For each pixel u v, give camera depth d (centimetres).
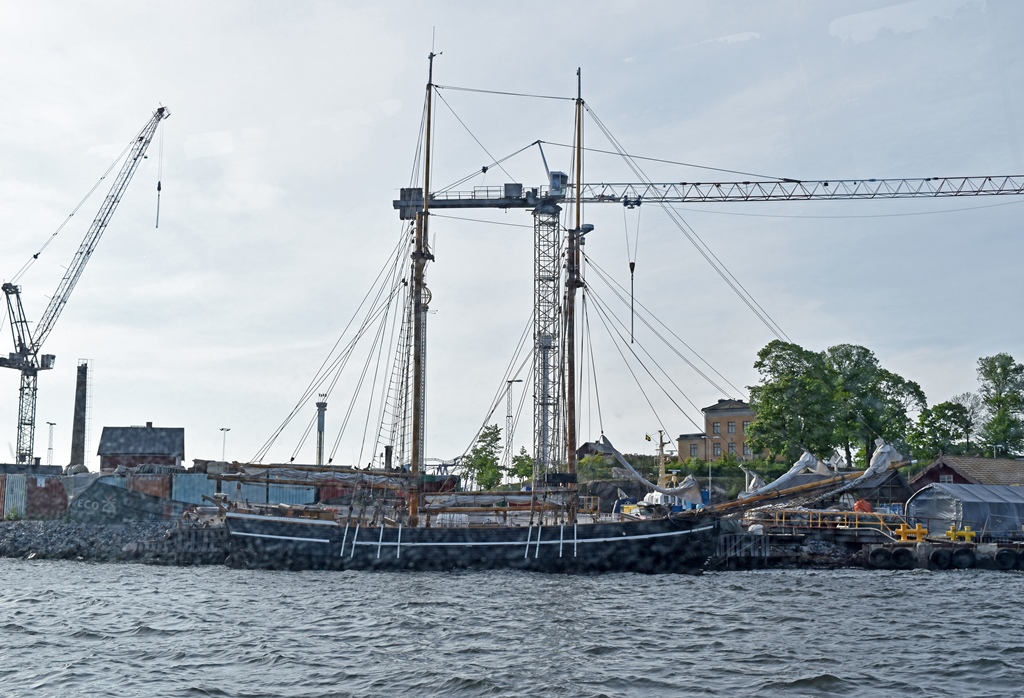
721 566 7844
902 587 6197
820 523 8431
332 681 3312
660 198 15188
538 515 7631
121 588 6097
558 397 10238
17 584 6381
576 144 9038
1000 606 5212
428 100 8838
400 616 4750
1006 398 12056
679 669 3491
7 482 10594
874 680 3322
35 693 3164
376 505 7600
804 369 10856
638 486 12219
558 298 11069
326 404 12788
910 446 11844
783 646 3938
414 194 9106
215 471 7481
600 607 5078
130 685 3266
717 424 16300
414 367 8250
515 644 3972
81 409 14888
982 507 8600
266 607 5109
